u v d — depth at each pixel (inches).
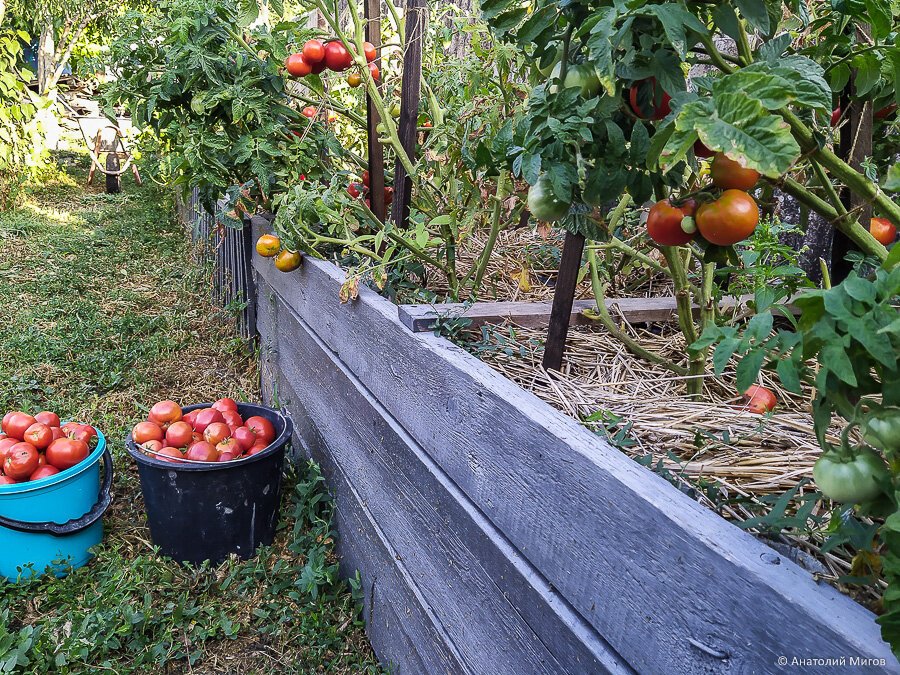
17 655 84.7
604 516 42.6
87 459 104.8
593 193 46.1
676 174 48.9
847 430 30.1
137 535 112.5
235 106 104.5
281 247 110.1
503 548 55.1
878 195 40.1
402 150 94.5
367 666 87.4
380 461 82.7
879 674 27.1
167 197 330.6
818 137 39.4
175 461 99.9
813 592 31.2
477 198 94.9
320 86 109.0
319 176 115.8
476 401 57.8
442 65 114.3
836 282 65.8
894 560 25.5
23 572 101.7
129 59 116.3
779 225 68.2
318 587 97.3
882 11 39.1
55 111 360.8
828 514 44.9
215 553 104.4
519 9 48.6
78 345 173.5
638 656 40.4
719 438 56.4
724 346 35.0
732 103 32.0
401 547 77.5
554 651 48.8
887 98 53.3
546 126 44.6
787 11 62.4
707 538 35.3
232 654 89.6
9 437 106.3
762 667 32.3
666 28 34.0
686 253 78.7
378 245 85.9
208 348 180.4
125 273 235.9
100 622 89.3
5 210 305.9
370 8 103.0
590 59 36.5
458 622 64.0
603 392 66.2
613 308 83.7
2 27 348.8
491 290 99.0
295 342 121.3
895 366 27.7
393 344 76.2
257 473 103.5
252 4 102.2
